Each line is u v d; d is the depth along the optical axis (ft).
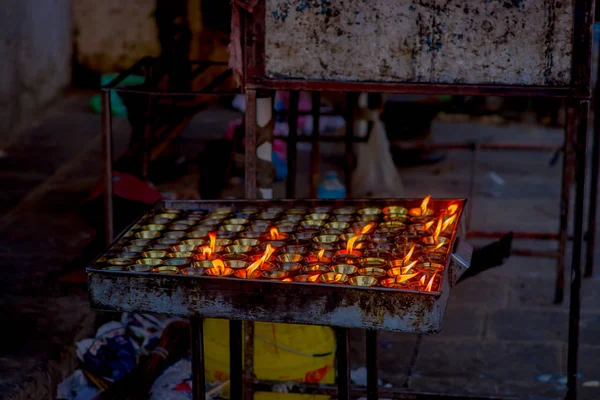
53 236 17.01
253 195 10.81
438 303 7.42
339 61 10.32
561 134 28.86
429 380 13.21
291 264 8.52
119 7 31.83
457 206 9.94
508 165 25.39
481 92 10.24
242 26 10.44
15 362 11.41
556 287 16.06
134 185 14.17
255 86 10.45
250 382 11.05
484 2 10.02
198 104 17.01
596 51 30.73
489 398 10.74
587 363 13.80
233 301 7.86
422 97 24.29
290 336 11.49
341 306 7.65
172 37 14.83
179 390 11.41
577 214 10.26
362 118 20.10
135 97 16.17
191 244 9.12
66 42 31.60
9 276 14.65
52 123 27.63
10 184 20.99
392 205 10.25
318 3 10.18
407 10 10.12
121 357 12.07
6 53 25.07
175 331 11.85
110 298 8.04
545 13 9.99
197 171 19.88
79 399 11.64
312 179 16.39
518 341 14.53
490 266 11.27
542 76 10.14
